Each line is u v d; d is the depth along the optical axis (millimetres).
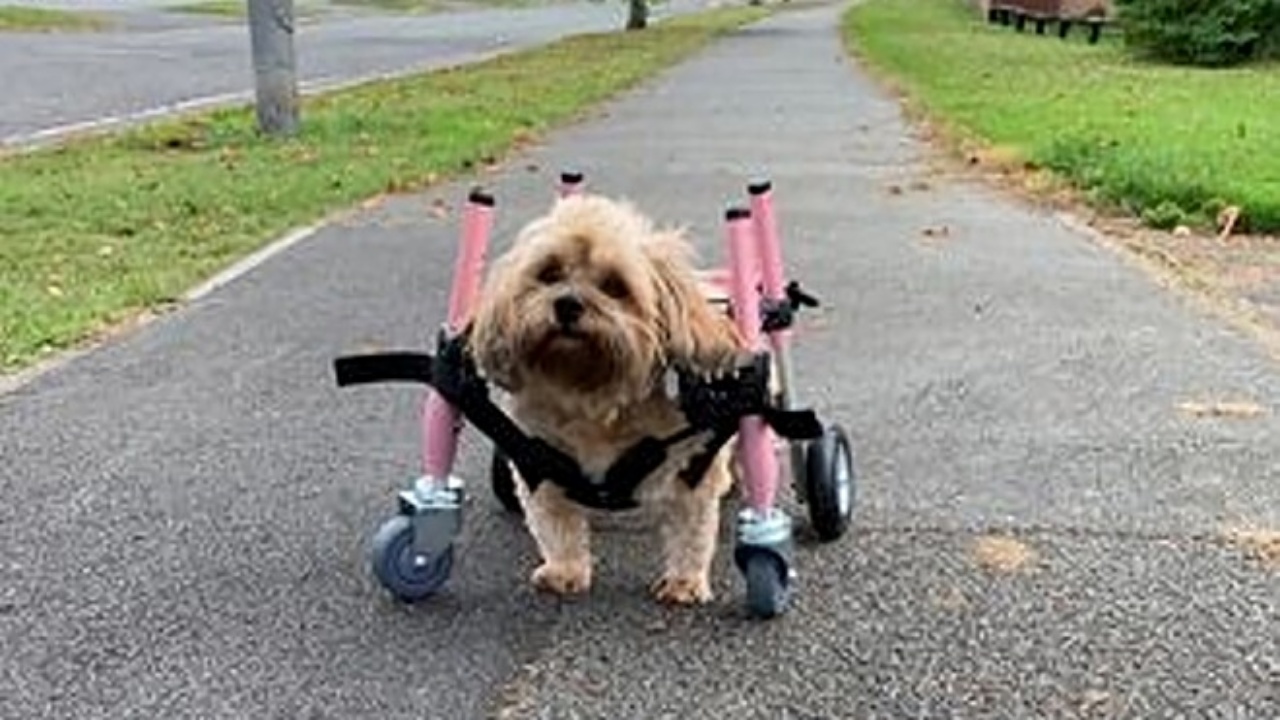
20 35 11117
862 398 2184
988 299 2822
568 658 1387
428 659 1387
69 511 1745
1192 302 2803
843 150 5051
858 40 11500
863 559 1606
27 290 2840
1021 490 1809
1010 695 1316
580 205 1365
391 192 4066
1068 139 4656
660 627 1448
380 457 1926
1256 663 1371
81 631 1443
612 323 1292
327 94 6883
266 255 3205
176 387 2240
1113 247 3357
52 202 3805
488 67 8680
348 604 1503
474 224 1465
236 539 1665
